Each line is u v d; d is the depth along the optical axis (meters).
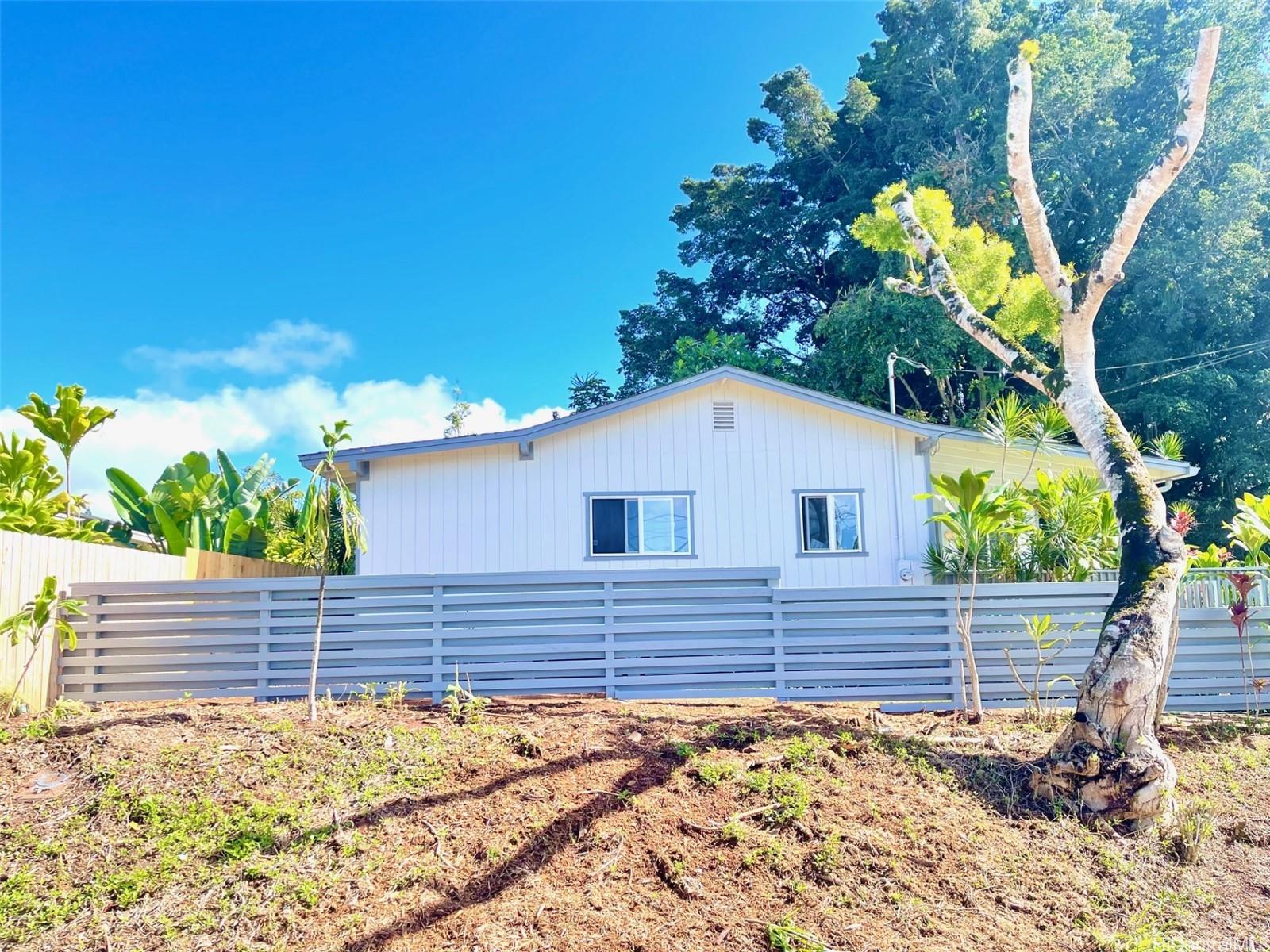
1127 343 21.55
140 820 4.48
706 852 4.32
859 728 5.89
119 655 6.84
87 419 9.86
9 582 6.28
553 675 6.92
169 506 11.75
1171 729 6.47
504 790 4.82
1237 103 20.34
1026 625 6.94
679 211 30.97
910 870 4.29
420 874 4.08
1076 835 4.79
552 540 11.24
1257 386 19.08
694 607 7.03
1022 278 10.77
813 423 11.80
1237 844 4.93
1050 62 20.75
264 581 6.93
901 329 20.25
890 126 26.05
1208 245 19.34
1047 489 9.67
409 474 11.20
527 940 3.67
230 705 6.42
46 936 3.65
